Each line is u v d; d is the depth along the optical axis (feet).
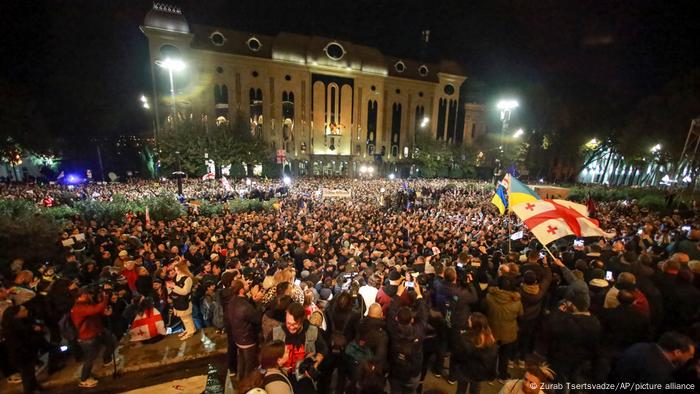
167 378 17.58
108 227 43.34
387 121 221.46
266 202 67.46
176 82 165.78
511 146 179.22
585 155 181.68
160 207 53.06
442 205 73.15
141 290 22.77
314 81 199.00
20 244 32.07
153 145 145.38
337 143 207.82
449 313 16.03
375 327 13.29
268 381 9.87
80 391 16.44
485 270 23.39
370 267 26.35
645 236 31.45
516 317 15.53
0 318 16.99
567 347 13.38
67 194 70.95
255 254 32.24
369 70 208.33
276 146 191.21
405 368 13.14
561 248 34.81
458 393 14.08
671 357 10.53
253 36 184.34
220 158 144.66
